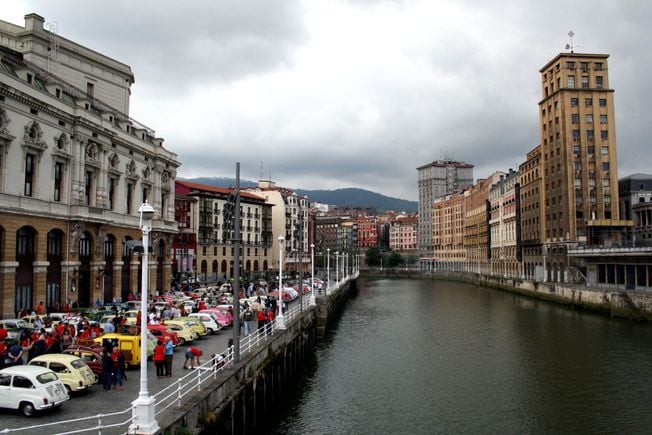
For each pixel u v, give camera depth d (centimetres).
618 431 3031
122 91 6906
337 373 4319
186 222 10144
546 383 3994
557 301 9356
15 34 5644
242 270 12012
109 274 5584
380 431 3008
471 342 5672
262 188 15075
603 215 10588
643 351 5053
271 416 3238
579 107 10800
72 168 4859
